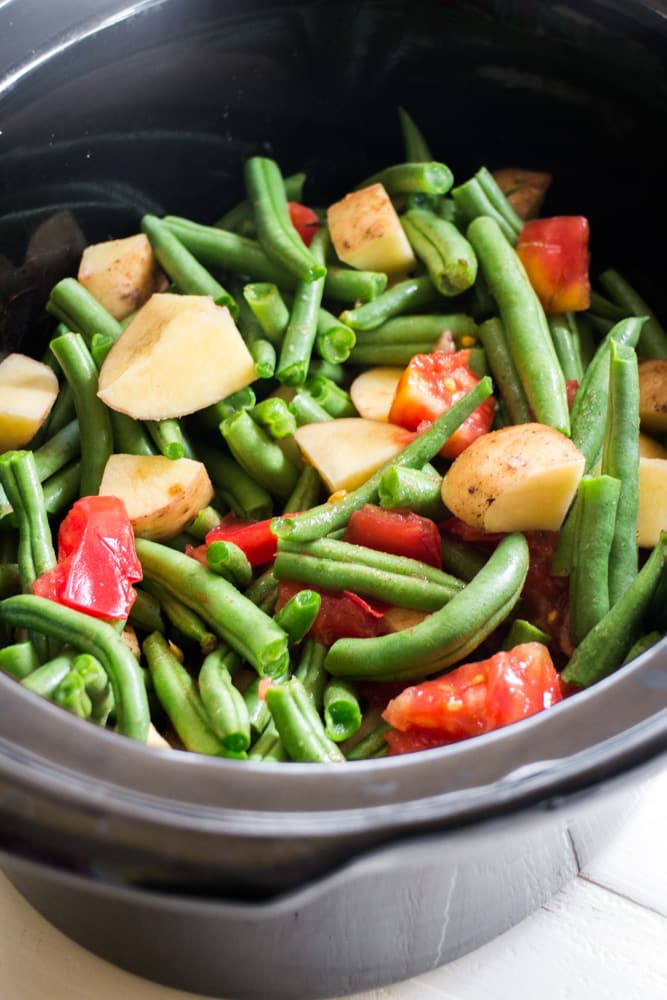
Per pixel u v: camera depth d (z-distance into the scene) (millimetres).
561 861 486
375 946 474
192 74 584
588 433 534
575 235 580
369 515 510
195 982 486
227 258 590
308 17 582
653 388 567
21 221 557
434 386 544
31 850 408
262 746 479
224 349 538
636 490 509
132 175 596
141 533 522
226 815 408
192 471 529
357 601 500
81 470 540
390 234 581
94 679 465
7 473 508
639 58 565
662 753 419
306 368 554
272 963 474
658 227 595
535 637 496
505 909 486
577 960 499
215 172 621
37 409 546
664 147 577
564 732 420
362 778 414
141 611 511
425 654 481
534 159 624
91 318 564
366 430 541
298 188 625
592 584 498
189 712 481
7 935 499
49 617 477
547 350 547
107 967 495
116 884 407
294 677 496
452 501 509
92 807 409
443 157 640
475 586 486
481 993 494
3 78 533
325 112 620
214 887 406
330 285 579
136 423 538
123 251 580
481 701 474
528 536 512
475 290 579
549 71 588
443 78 607
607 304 596
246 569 510
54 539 538
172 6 558
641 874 516
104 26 550
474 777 413
